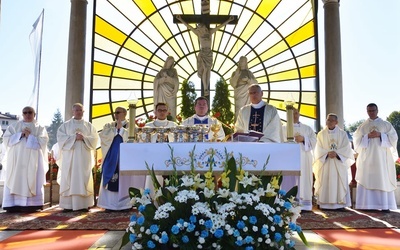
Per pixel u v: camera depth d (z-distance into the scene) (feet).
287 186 14.39
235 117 32.42
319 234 14.93
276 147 12.34
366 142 23.22
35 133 23.09
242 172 10.46
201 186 10.22
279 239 9.53
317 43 37.55
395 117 73.05
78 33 31.83
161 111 20.58
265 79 39.24
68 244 13.14
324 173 23.36
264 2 38.14
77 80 31.42
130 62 38.47
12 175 22.00
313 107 38.04
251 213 9.77
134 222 10.23
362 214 21.03
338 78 31.76
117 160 22.22
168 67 33.76
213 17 31.94
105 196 22.24
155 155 12.27
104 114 37.73
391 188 23.12
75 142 22.62
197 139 13.71
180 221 9.41
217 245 9.31
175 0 37.93
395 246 12.94
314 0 36.81
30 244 13.17
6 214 20.90
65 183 22.31
